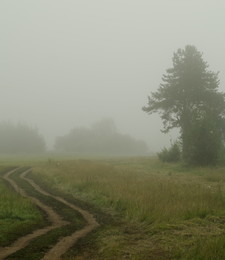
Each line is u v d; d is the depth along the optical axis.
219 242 10.54
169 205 16.14
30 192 22.52
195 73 47.25
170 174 31.34
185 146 38.81
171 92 47.62
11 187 24.55
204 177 28.56
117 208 17.19
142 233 13.00
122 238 12.36
